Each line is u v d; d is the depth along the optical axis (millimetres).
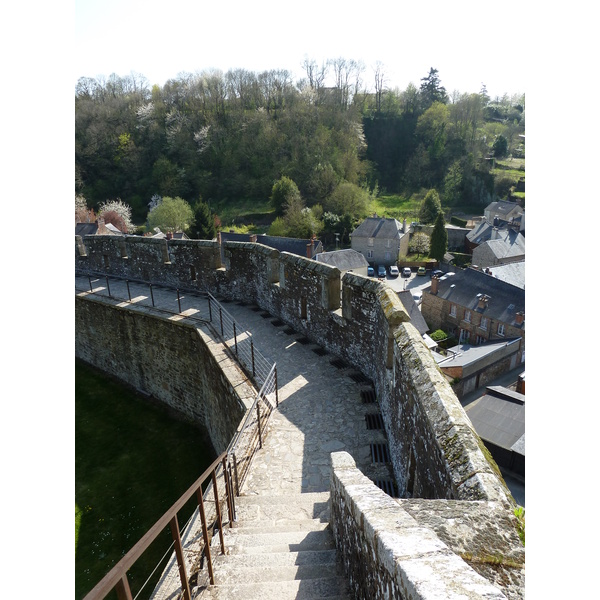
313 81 76750
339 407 7664
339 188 60656
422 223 64000
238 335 10492
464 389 29203
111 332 13477
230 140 68688
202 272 13445
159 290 14156
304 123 69125
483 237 55156
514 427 20031
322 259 44531
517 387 24172
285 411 7625
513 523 2752
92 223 46156
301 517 5145
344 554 3660
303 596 3449
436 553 2209
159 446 11125
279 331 10750
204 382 10750
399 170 80688
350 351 9016
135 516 9352
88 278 15922
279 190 61031
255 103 73375
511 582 2379
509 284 35844
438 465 3664
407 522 2645
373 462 6344
